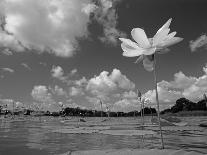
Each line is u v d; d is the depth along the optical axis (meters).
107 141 10.42
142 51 4.71
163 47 4.76
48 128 19.52
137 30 4.71
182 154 5.30
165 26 4.75
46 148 8.75
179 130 14.96
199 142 9.56
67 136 12.90
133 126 19.69
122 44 4.96
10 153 7.84
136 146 8.69
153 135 12.52
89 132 14.34
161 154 5.34
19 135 13.89
